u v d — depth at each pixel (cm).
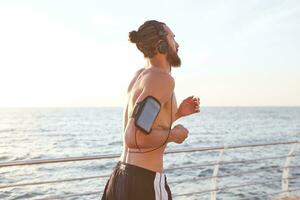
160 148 201
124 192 198
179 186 2056
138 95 195
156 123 192
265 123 11412
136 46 206
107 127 10175
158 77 191
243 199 521
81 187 2411
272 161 3344
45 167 3525
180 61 208
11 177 2989
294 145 520
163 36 200
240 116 17688
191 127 9650
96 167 3397
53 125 11675
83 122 13462
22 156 4441
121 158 212
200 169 2881
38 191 2339
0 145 5791
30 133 8356
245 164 3127
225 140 5947
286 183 536
